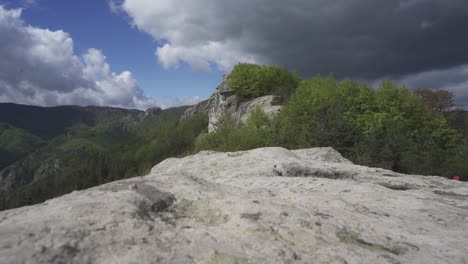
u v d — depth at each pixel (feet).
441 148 111.65
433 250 7.80
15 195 416.67
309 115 116.47
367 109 119.96
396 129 102.83
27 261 4.53
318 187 15.47
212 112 219.82
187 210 7.84
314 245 6.84
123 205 7.09
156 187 8.77
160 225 6.70
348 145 101.40
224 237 6.58
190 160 30.01
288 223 7.77
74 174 422.82
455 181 21.62
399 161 97.14
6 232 5.20
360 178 21.25
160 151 323.57
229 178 20.49
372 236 8.02
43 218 5.93
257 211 8.10
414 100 122.01
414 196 14.57
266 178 18.52
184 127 330.34
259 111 121.60
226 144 105.81
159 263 5.20
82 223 5.97
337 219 8.87
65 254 4.91
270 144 100.58
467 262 7.24
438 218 11.23
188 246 5.96
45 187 424.05
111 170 380.78
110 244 5.49
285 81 194.39
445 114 166.81
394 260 6.75
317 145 97.40
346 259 6.43
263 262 5.75
